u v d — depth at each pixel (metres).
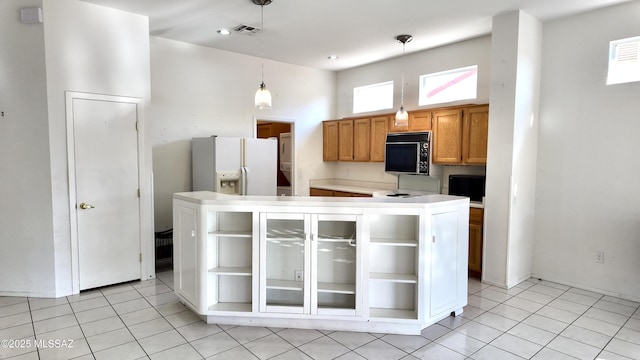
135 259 4.07
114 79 3.83
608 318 3.23
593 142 3.83
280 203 2.92
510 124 3.86
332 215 2.89
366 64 6.12
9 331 2.93
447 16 3.95
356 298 2.93
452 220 3.10
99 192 3.80
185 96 5.03
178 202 3.31
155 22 4.19
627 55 3.65
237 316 3.06
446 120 4.75
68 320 3.13
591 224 3.87
